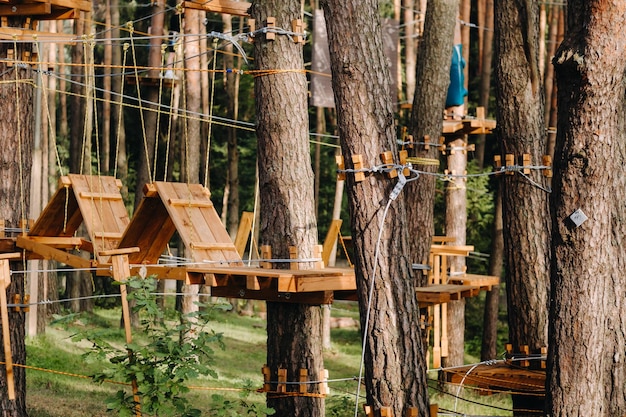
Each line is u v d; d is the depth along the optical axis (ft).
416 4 105.91
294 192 35.40
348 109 28.48
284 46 35.76
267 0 35.88
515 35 36.91
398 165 28.30
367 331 28.35
